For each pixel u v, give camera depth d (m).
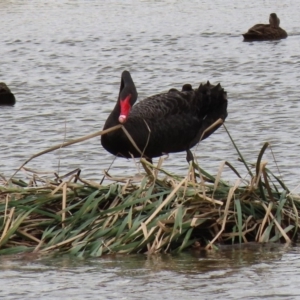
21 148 19.34
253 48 37.12
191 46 38.09
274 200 12.95
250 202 12.86
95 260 11.73
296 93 25.72
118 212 12.31
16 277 11.08
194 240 12.36
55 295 10.39
